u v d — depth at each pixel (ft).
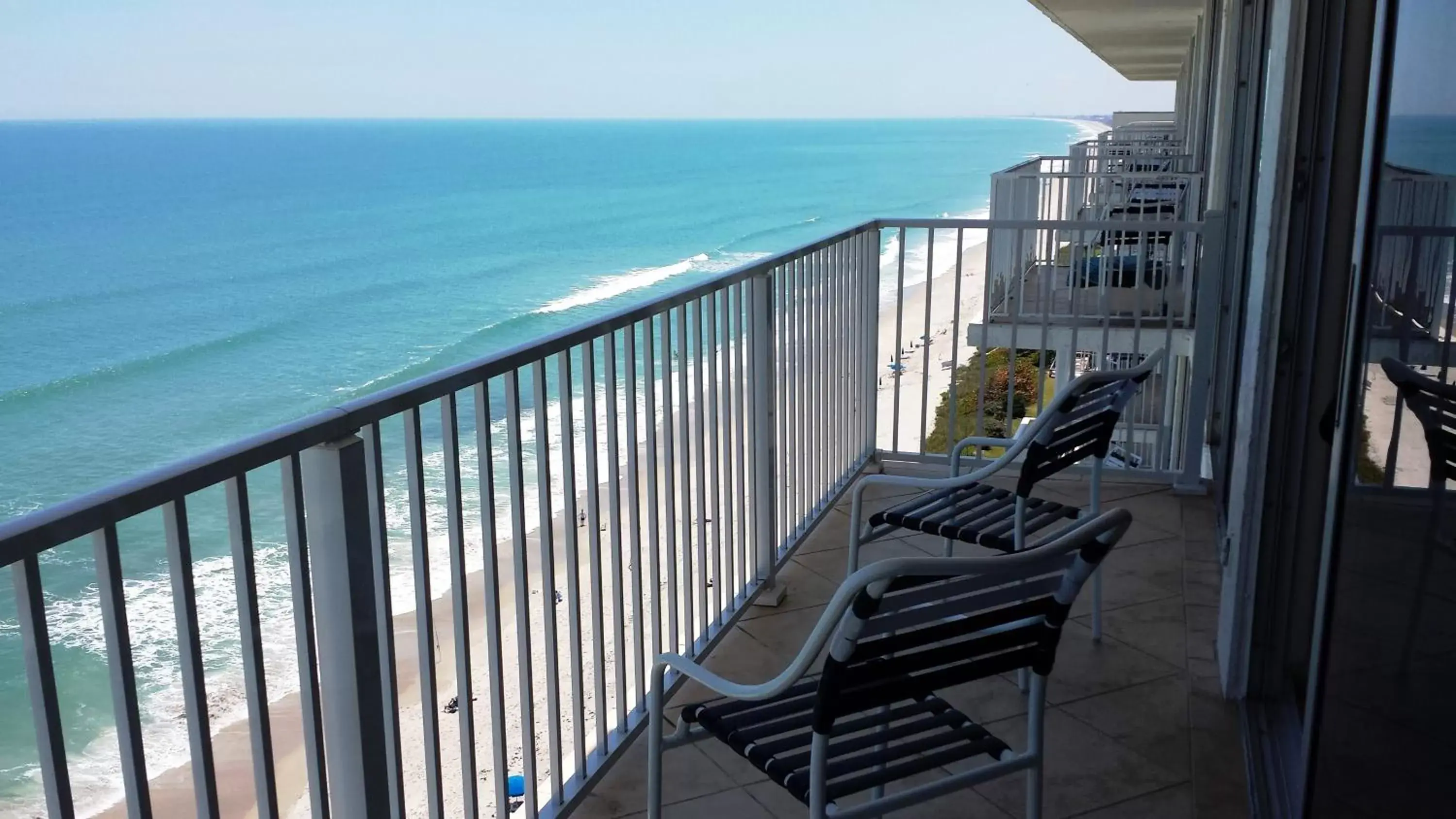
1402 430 4.41
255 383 92.38
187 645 4.67
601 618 8.68
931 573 5.42
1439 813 3.91
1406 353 4.38
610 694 20.79
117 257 148.66
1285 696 9.57
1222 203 22.38
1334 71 8.63
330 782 5.90
